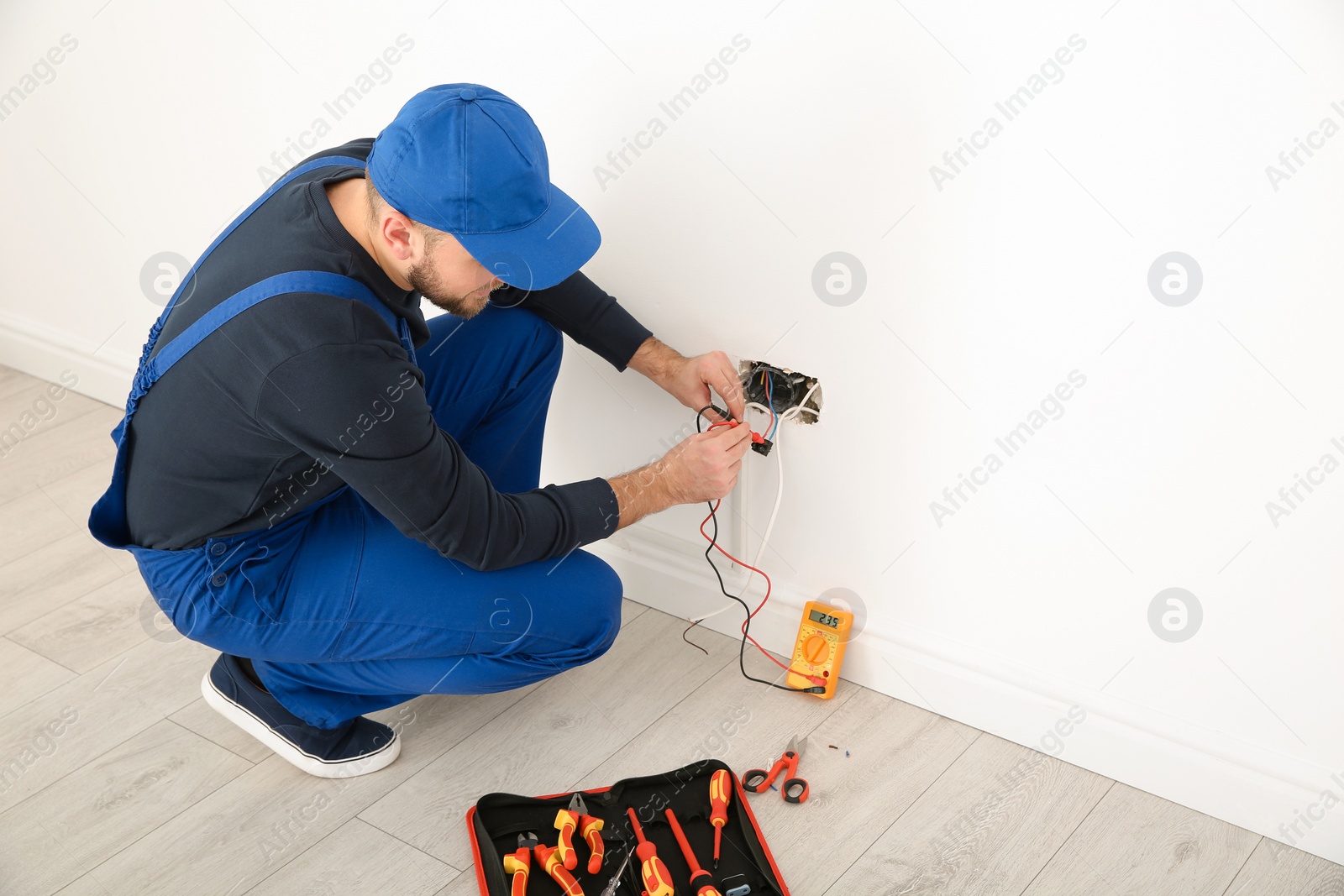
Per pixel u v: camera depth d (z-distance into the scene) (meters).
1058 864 1.38
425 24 1.67
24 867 1.40
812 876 1.37
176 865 1.40
